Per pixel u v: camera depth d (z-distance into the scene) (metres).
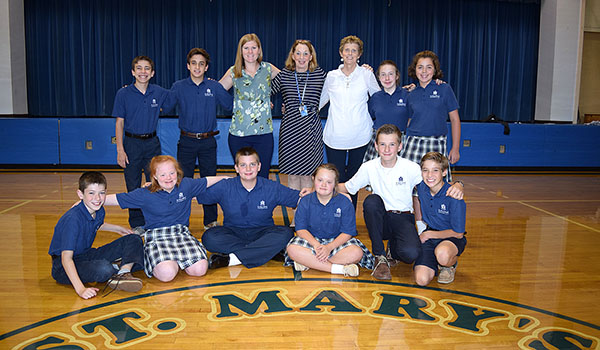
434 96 3.06
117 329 1.88
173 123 6.29
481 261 2.83
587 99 8.48
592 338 1.88
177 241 2.49
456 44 8.04
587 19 8.17
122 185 5.12
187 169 3.34
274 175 6.16
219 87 3.26
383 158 2.62
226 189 2.67
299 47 3.03
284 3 7.59
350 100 3.13
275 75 3.19
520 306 2.18
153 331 1.86
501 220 3.89
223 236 2.66
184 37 7.47
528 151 6.89
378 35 7.86
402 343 1.81
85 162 6.31
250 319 1.98
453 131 3.20
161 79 7.51
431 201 2.54
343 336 1.85
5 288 2.28
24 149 6.21
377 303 2.18
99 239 3.13
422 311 2.10
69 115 7.37
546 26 7.84
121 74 7.41
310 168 3.22
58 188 4.94
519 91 8.21
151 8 7.35
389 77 3.08
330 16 7.69
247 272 2.58
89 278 2.26
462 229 2.44
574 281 2.52
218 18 7.47
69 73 7.29
